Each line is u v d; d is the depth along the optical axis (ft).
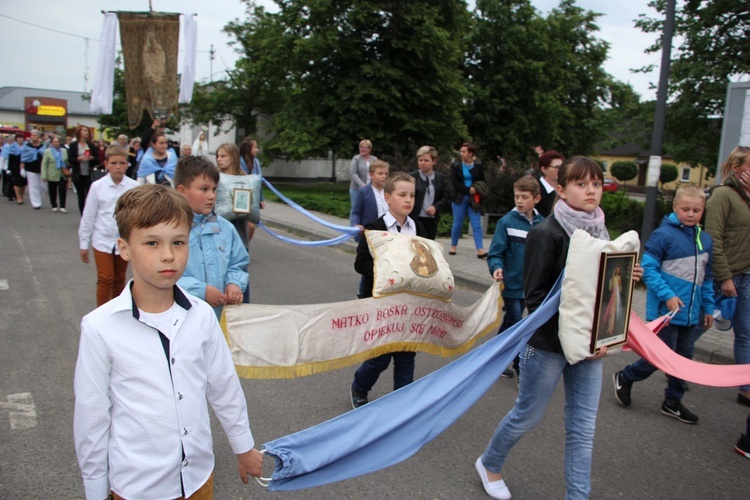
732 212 14.64
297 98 91.76
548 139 107.45
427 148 27.09
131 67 50.21
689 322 14.07
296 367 11.66
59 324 20.44
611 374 17.74
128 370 6.14
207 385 6.89
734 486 11.75
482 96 101.19
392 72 83.15
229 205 19.44
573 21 118.73
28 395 14.69
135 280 6.32
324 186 108.47
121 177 18.81
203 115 108.06
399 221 13.64
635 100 62.59
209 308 6.85
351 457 8.84
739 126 25.50
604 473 12.10
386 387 16.20
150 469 6.22
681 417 14.67
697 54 55.62
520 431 10.33
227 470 11.59
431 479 11.51
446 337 13.67
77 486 10.83
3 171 62.03
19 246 34.78
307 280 28.68
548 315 9.51
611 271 9.14
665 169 161.48
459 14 90.43
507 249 16.72
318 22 85.87
